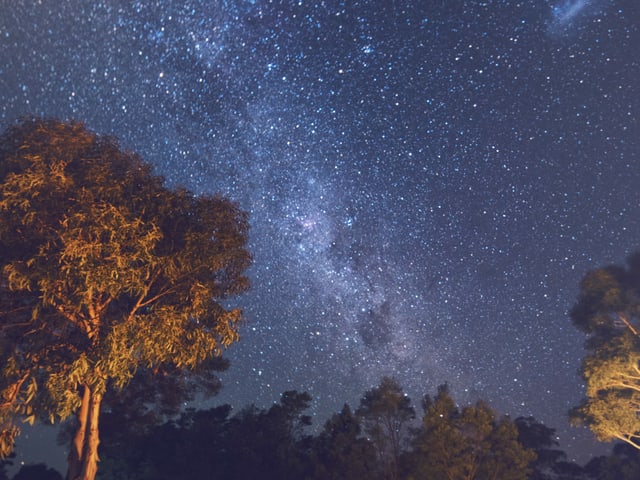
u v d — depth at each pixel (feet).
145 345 43.80
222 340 49.78
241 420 97.76
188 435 96.22
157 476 94.02
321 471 83.61
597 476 111.96
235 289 51.49
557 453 113.29
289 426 95.81
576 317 85.25
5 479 91.35
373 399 87.04
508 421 83.76
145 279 44.75
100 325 46.06
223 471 92.89
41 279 41.68
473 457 81.71
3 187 42.78
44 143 46.55
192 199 49.83
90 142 47.70
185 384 77.56
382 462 84.02
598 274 83.92
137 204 46.78
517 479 80.07
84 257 40.91
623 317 82.02
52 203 43.93
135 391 76.07
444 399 84.28
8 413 44.42
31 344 47.01
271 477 90.27
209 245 48.21
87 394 49.60
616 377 80.02
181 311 47.11
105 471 94.02
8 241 44.19
